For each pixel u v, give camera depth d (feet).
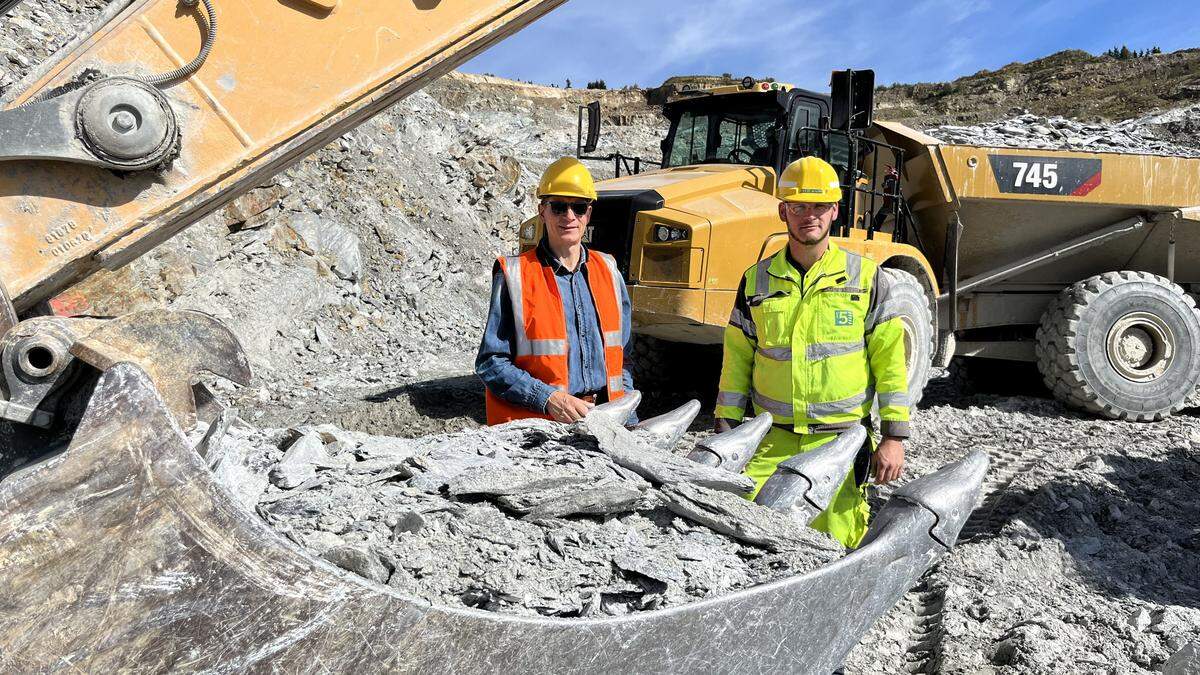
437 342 32.94
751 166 21.45
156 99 4.65
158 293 25.45
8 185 4.58
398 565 4.75
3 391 4.10
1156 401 22.53
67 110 4.50
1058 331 22.89
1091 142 24.25
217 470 5.20
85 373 4.23
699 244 18.04
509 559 5.16
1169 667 7.25
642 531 5.90
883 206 22.67
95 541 3.59
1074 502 14.83
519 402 8.73
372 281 34.30
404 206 39.86
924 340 20.58
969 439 19.72
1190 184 23.00
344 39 5.20
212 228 29.35
